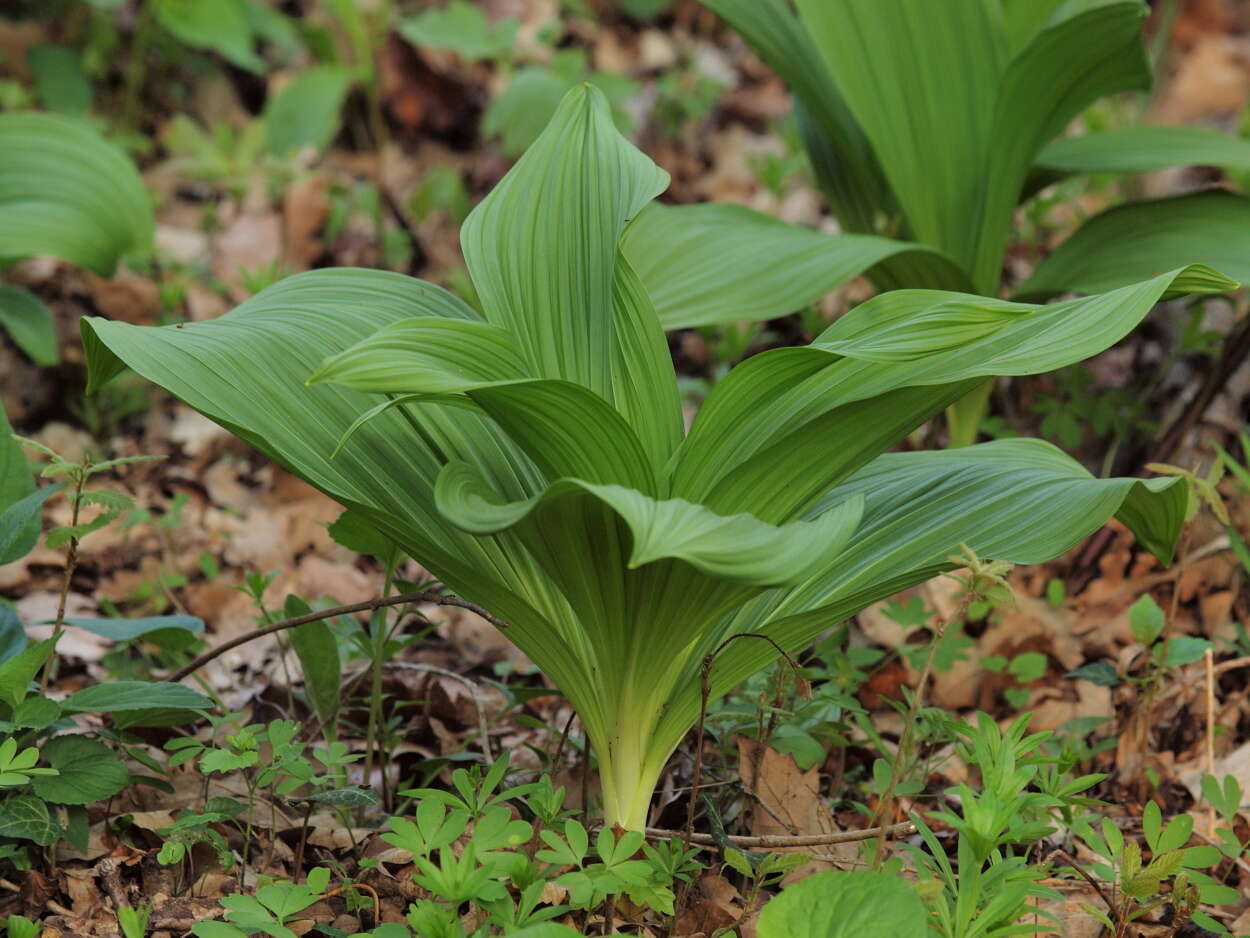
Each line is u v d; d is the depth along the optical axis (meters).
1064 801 1.83
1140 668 2.04
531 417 1.76
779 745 1.91
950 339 1.74
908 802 1.96
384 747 1.97
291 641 1.94
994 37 2.16
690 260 2.14
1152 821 1.80
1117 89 2.15
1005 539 1.84
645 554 1.67
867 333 1.76
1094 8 2.05
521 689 1.95
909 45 2.16
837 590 1.84
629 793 1.83
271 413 1.81
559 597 1.86
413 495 1.83
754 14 2.23
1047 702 2.07
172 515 2.18
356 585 2.26
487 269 1.83
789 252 2.12
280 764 1.83
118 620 1.92
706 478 1.81
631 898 1.78
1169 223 2.16
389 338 1.73
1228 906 1.88
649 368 1.83
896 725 2.06
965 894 1.74
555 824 1.81
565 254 1.83
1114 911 1.82
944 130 2.18
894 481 1.90
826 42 2.16
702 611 1.79
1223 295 2.34
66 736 1.84
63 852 1.87
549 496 1.71
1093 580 2.19
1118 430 2.24
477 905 1.78
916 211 2.21
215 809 1.86
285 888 1.78
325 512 2.34
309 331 1.86
